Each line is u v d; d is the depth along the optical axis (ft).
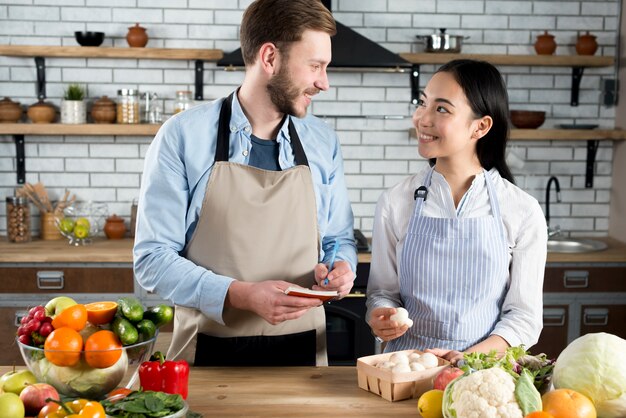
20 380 5.28
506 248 6.84
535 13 14.16
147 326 5.35
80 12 13.71
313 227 7.19
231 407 5.57
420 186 7.07
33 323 5.21
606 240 14.25
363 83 14.11
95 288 12.26
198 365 6.99
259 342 7.07
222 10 13.87
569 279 12.60
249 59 6.82
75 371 5.12
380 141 14.24
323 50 6.59
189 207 7.01
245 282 6.55
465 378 4.96
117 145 14.03
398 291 7.29
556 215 14.66
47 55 13.24
